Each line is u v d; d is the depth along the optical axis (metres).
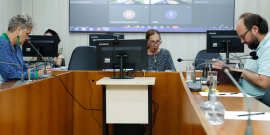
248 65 1.88
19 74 1.65
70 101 1.91
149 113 1.62
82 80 1.98
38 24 3.79
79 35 3.79
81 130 1.99
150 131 1.63
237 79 1.72
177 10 3.70
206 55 3.24
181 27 3.72
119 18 3.72
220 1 3.68
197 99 1.24
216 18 3.69
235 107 1.07
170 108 1.90
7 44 1.65
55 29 3.79
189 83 1.58
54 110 1.54
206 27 3.71
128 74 1.94
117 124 1.81
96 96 1.97
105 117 1.65
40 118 1.31
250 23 1.66
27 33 1.78
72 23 3.73
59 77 1.63
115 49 1.77
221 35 2.32
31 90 1.20
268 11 3.66
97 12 3.72
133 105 1.63
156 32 2.29
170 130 1.90
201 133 0.68
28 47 2.36
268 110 1.02
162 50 2.42
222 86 1.73
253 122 0.85
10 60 1.64
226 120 0.88
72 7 3.71
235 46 2.29
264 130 0.76
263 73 1.60
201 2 3.69
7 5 3.43
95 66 2.43
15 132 1.05
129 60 1.78
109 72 1.95
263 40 1.66
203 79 1.84
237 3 3.69
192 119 0.91
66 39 3.79
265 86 1.60
